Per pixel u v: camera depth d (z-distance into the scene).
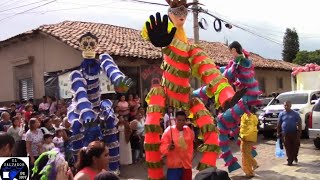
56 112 12.55
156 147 6.53
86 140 8.52
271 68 26.06
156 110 6.50
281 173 10.01
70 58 14.72
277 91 28.91
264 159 12.04
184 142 6.25
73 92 8.57
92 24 19.12
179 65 6.38
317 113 12.73
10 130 9.36
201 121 6.53
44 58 15.87
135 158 12.11
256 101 9.71
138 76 15.46
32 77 16.42
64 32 15.48
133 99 13.40
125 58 14.30
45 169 3.91
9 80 17.56
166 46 6.18
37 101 16.17
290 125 10.88
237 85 9.70
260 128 16.66
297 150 11.02
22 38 16.28
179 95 6.46
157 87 6.65
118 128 11.68
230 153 10.20
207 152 6.39
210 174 2.83
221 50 25.33
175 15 6.43
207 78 6.11
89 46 8.72
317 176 9.53
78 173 3.96
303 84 19.14
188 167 6.34
